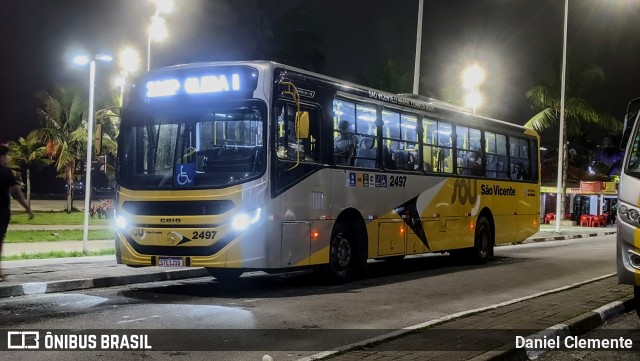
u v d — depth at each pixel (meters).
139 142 11.42
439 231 15.59
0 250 11.45
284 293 11.58
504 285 12.94
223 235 10.57
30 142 47.66
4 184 11.32
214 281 13.45
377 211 13.54
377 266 17.17
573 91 44.56
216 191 10.67
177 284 12.85
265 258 10.71
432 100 16.20
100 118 43.50
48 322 8.60
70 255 16.55
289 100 11.29
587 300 10.17
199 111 11.12
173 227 10.84
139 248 11.09
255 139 10.87
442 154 15.86
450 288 12.44
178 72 11.34
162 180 11.05
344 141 12.70
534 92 44.72
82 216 42.19
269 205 10.77
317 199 11.86
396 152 14.21
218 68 11.12
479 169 17.39
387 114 14.03
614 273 14.93
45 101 47.06
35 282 11.35
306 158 11.72
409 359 6.27
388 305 10.30
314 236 11.77
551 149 63.12
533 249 24.45
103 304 10.15
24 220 35.91
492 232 18.06
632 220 9.16
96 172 49.97
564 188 49.22
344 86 12.76
